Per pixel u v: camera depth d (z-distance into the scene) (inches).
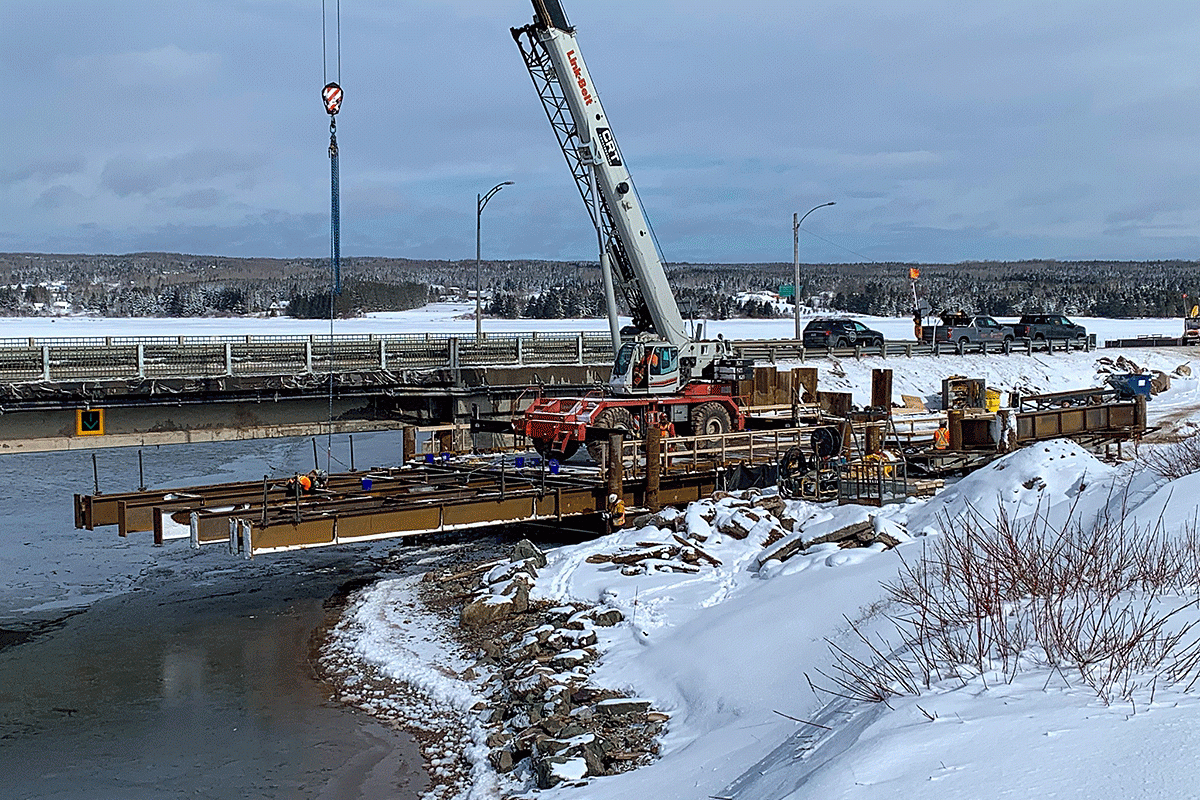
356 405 1380.4
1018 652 389.7
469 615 716.7
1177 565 457.4
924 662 406.6
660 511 920.3
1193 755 276.5
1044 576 461.4
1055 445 776.9
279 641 729.6
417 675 635.5
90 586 888.3
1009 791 274.1
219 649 713.6
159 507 796.6
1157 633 377.7
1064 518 622.2
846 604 543.8
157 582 900.0
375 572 914.7
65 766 529.0
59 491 1311.5
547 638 644.7
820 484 908.6
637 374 1185.4
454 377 1423.5
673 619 638.5
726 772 390.0
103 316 7795.3
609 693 543.8
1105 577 462.9
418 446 1428.4
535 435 1128.2
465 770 506.6
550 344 1579.7
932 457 1071.0
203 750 545.0
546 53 1148.5
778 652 515.8
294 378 1291.8
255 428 1295.5
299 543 762.8
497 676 617.9
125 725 581.9
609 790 418.3
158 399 1203.2
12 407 1113.4
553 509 900.6
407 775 508.7
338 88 847.1
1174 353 2397.9
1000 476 749.3
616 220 1191.6
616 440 921.5
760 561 719.7
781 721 431.2
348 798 486.0
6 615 803.4
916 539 680.4
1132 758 280.2
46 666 683.4
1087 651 369.7
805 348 2038.6
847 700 410.6
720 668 523.5
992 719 323.3
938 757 300.8
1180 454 725.3
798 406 1358.3
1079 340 2396.7
